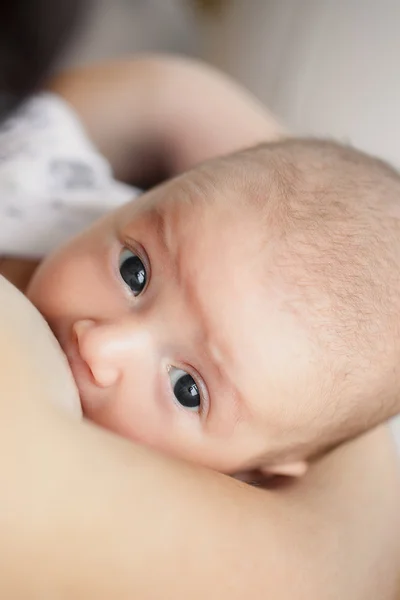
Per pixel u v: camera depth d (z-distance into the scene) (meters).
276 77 0.71
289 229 0.31
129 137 0.48
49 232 0.36
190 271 0.31
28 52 0.28
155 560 0.22
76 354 0.30
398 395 0.34
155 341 0.31
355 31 0.64
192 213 0.31
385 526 0.29
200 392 0.31
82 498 0.22
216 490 0.25
